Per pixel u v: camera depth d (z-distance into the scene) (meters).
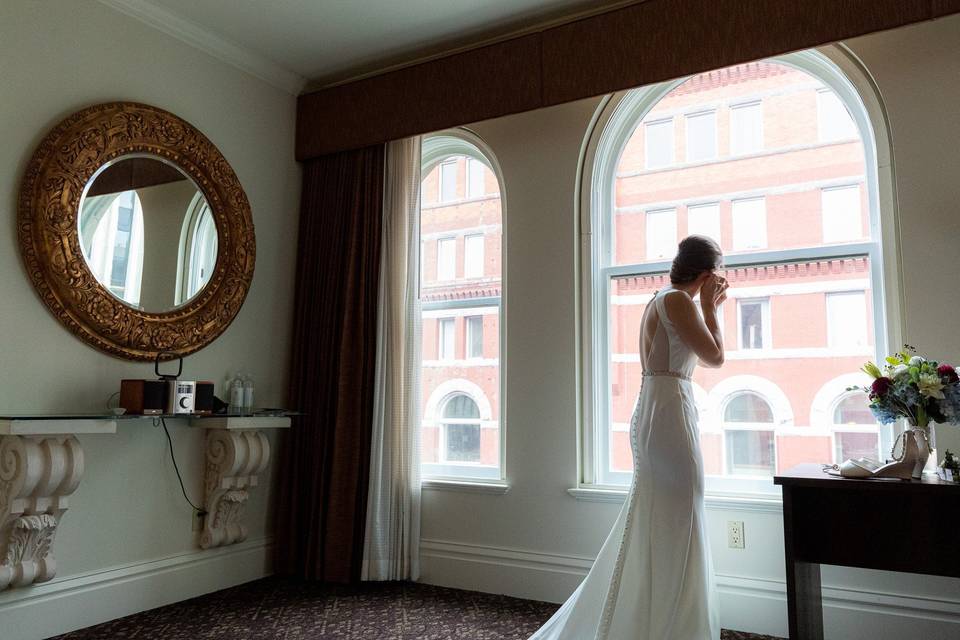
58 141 3.03
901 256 2.84
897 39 2.93
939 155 2.81
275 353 4.11
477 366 3.98
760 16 2.97
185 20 3.60
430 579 3.76
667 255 3.51
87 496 3.12
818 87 3.24
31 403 2.94
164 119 3.46
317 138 4.21
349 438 3.83
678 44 3.15
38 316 2.98
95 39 3.26
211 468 3.65
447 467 3.95
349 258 4.00
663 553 2.37
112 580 3.18
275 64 4.10
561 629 2.60
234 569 3.76
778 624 2.93
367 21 3.62
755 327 3.25
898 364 2.44
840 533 2.39
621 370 3.54
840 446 3.04
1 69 2.90
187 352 3.52
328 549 3.74
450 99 3.76
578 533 3.41
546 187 3.70
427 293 4.19
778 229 3.26
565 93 3.42
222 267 3.73
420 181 4.04
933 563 2.26
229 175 3.78
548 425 3.55
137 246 3.34
